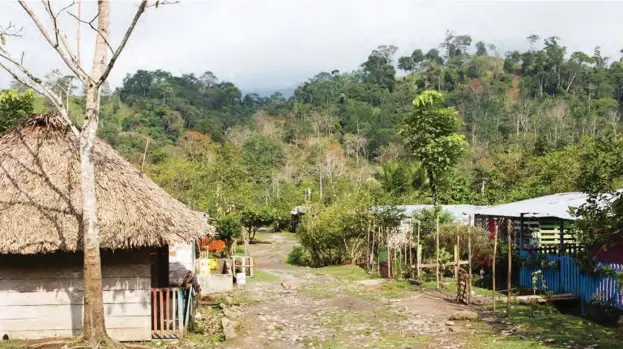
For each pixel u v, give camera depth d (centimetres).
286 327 1379
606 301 1488
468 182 4606
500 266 2061
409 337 1252
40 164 1194
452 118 3281
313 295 1869
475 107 10862
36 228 1109
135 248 1216
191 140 6394
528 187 3588
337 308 1633
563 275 1694
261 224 4681
